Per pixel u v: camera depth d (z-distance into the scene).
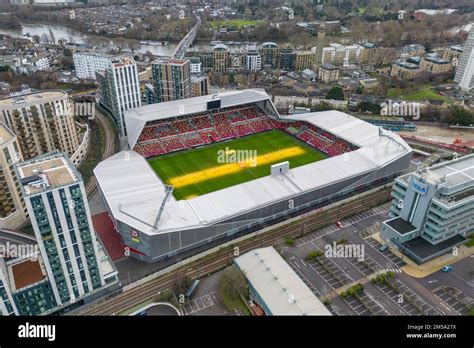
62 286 106.06
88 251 106.31
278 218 155.38
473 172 140.50
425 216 134.12
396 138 193.75
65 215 97.38
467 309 113.19
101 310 112.00
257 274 115.25
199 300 116.12
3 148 137.00
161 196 145.00
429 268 128.62
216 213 139.88
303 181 161.12
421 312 111.69
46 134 174.50
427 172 138.75
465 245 139.62
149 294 118.44
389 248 137.50
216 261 132.38
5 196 142.88
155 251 129.00
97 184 160.88
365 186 176.50
